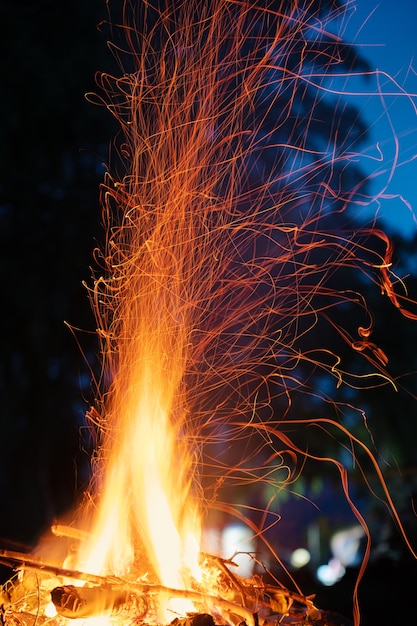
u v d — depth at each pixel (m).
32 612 3.27
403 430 11.69
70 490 11.80
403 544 6.35
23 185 10.38
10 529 11.57
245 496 12.27
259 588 3.45
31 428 11.70
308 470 11.65
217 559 3.47
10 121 9.99
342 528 14.45
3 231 10.54
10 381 11.59
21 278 10.76
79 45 9.89
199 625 2.98
